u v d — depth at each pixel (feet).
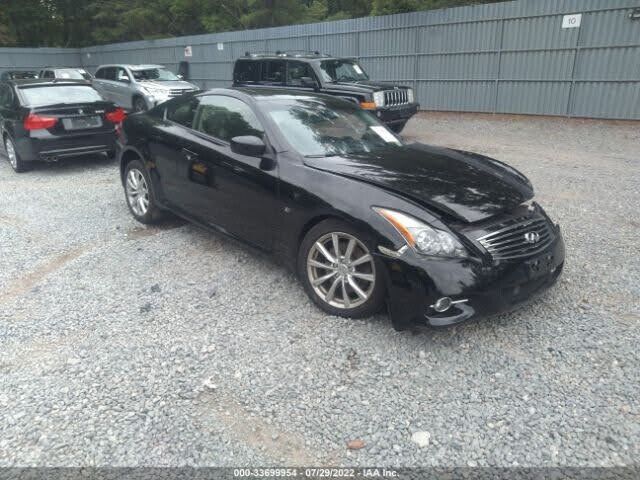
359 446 8.50
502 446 8.45
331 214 11.69
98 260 16.24
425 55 52.42
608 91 42.19
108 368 10.63
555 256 12.00
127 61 87.66
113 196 23.80
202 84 76.59
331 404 9.49
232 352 11.10
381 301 11.43
